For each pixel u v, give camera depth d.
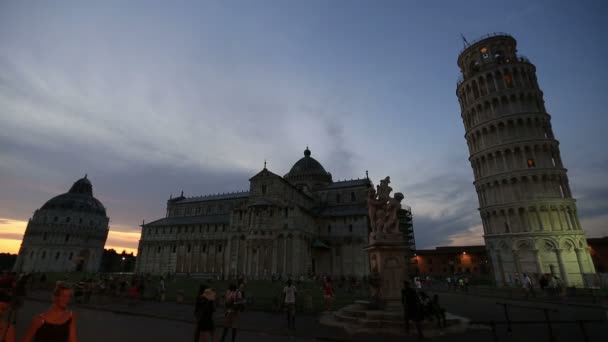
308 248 79.19
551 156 54.94
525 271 50.69
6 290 12.43
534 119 56.31
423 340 15.76
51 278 69.06
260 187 81.06
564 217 50.56
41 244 138.25
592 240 71.44
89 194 166.75
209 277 81.94
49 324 6.76
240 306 16.02
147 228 107.69
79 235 148.62
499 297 37.75
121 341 16.11
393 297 19.81
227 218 97.00
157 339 16.70
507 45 63.72
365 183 93.56
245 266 74.69
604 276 41.81
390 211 21.47
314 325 20.05
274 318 22.50
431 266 102.88
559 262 48.28
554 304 30.72
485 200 59.19
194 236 98.19
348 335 17.05
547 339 16.17
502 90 59.47
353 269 78.56
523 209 52.88
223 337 15.41
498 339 16.08
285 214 75.75
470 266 97.81
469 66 67.25
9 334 11.80
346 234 82.88
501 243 54.06
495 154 57.72
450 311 26.70
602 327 19.36
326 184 102.69
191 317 23.30
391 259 20.59
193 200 114.31
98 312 26.30
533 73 61.09
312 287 51.06
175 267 97.38
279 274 70.69
